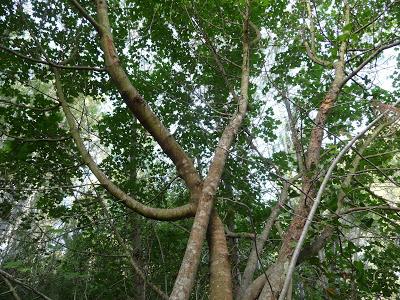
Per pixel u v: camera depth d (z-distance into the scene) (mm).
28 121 5789
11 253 6613
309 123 5297
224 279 3135
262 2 4727
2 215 5789
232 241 5164
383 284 4758
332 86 4211
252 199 6273
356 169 4129
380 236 3473
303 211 3436
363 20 4828
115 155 7230
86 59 6176
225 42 6488
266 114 7094
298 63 6609
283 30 6234
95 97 6746
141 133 7320
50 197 6203
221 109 6418
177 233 7082
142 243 6777
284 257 3230
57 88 4836
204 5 5809
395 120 2414
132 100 3770
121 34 6605
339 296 3574
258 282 3391
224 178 6324
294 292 5832
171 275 6316
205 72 6871
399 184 2609
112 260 6473
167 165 7398
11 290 3719
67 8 5984
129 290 6906
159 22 6570
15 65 5930
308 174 3521
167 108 6852
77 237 7102
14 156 5633
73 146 6113
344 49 4535
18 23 5770
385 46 3832
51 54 6020
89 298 7156
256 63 6273
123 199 3643
